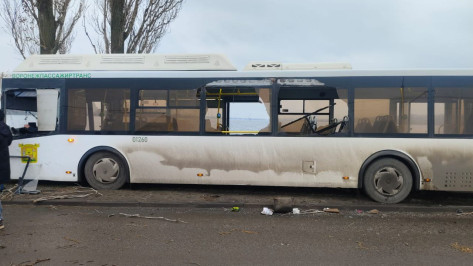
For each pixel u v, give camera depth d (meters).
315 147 7.67
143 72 8.19
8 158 6.30
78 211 6.88
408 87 7.51
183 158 8.02
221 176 7.94
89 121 8.29
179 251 4.86
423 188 7.42
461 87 7.39
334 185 7.63
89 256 4.64
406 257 4.70
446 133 7.40
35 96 8.41
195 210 7.06
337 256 4.72
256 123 7.87
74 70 8.44
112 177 8.27
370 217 6.69
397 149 7.46
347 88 7.64
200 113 8.02
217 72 8.01
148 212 6.87
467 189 7.34
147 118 8.16
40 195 7.75
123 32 12.80
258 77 7.89
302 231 5.80
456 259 4.64
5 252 4.76
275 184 7.79
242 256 4.70
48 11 12.55
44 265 4.34
